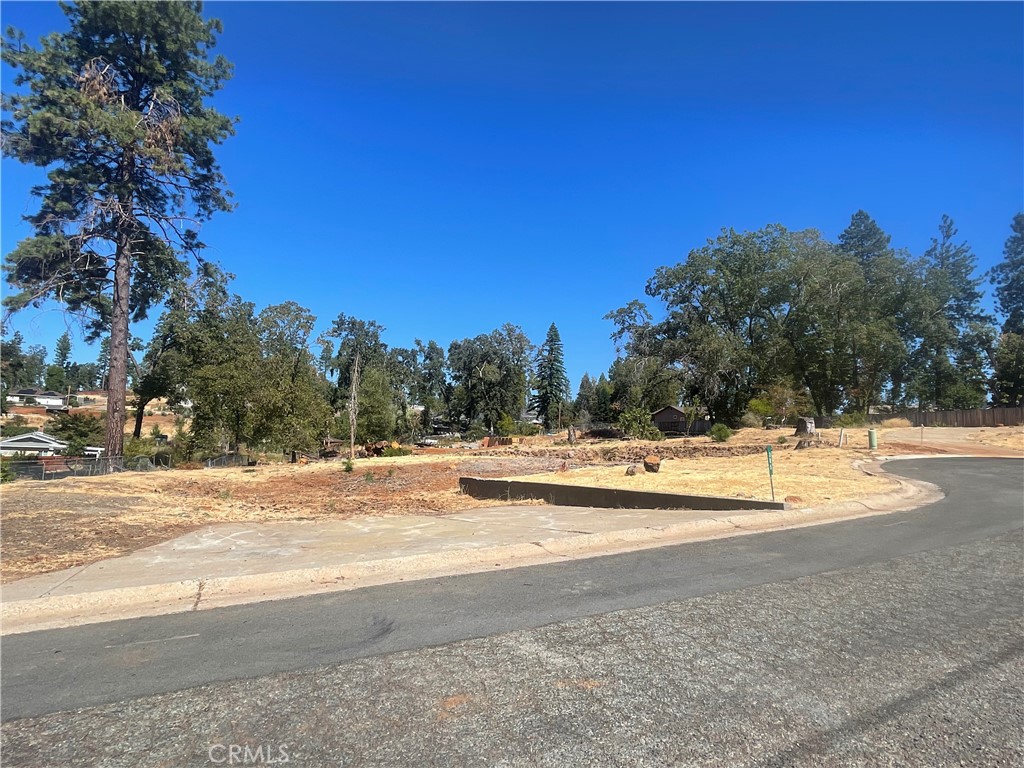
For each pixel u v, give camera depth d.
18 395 112.75
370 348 90.75
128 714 3.41
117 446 29.91
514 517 11.83
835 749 3.02
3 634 4.91
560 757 2.94
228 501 16.44
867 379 59.41
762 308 57.28
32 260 28.73
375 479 24.84
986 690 3.68
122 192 30.31
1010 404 66.00
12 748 3.04
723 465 22.08
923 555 7.62
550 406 103.19
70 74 28.41
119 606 5.70
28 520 10.27
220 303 38.09
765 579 6.41
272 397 33.56
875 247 66.69
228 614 5.36
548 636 4.64
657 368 56.41
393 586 6.29
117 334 30.34
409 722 3.30
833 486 14.55
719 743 3.07
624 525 9.84
